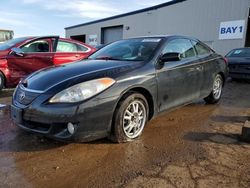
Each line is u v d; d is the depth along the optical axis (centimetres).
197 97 545
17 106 371
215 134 439
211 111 578
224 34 1939
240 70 1023
